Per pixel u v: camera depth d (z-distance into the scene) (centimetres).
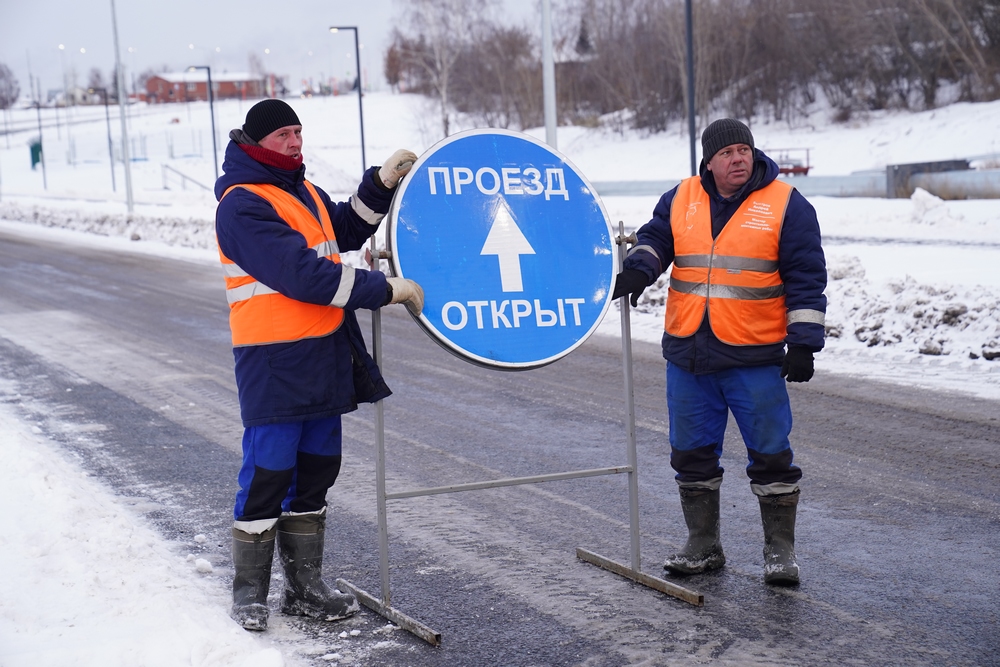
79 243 2695
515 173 396
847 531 476
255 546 380
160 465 631
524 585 421
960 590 402
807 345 392
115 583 399
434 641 363
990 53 4666
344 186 5534
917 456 600
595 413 751
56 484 530
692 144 2236
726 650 353
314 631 379
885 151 4256
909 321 927
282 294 363
